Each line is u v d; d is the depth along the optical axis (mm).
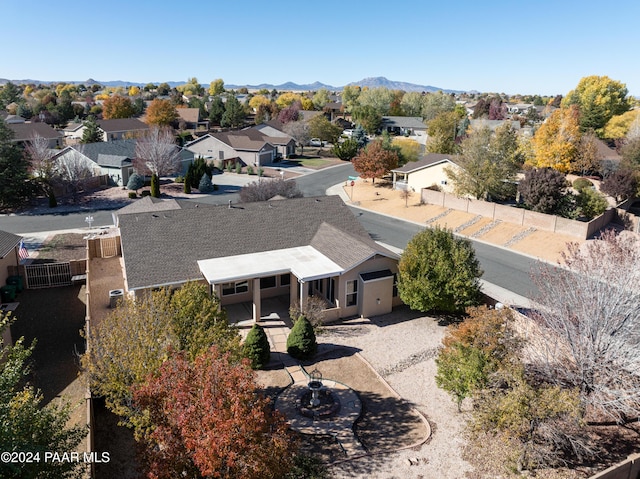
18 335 25203
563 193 45125
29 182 52562
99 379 16453
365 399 19469
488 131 49312
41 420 11359
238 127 126438
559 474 15242
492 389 16109
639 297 16906
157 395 12930
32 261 35906
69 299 29703
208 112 138000
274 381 20578
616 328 16797
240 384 12391
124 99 119250
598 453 16188
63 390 20391
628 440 16859
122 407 15297
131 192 55969
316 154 92312
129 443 16859
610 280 17469
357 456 16141
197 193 59062
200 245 27547
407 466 15672
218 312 19078
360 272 26422
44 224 45844
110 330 17391
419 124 119375
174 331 17047
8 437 10211
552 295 19078
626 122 78125
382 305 27094
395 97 157875
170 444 12016
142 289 24016
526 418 14820
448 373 17953
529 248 39375
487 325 17625
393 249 39844
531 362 18688
